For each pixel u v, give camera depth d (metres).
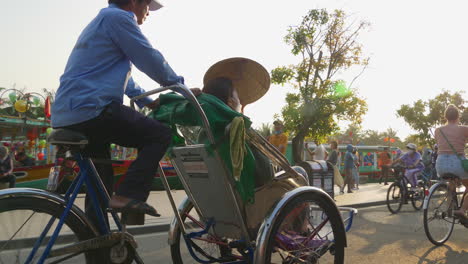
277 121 8.66
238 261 2.91
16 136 13.53
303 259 2.84
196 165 2.77
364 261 4.28
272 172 2.82
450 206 5.17
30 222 2.18
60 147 2.27
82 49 2.29
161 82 2.35
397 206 8.52
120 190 2.25
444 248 4.86
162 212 7.49
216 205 2.85
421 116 34.91
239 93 3.14
